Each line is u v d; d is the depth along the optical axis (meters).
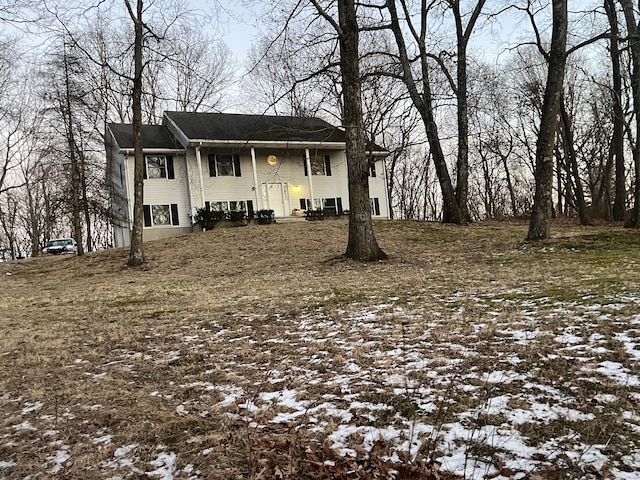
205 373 4.61
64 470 2.93
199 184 25.39
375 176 29.77
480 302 6.48
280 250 17.42
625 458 2.42
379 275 10.63
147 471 2.83
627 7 15.19
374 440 2.90
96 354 5.72
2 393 4.54
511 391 3.36
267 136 25.72
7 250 44.62
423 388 3.61
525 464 2.45
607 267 8.67
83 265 18.03
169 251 18.48
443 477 2.41
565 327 4.70
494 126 34.34
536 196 13.88
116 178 26.45
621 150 22.66
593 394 3.17
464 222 22.53
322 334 5.64
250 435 3.12
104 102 26.98
